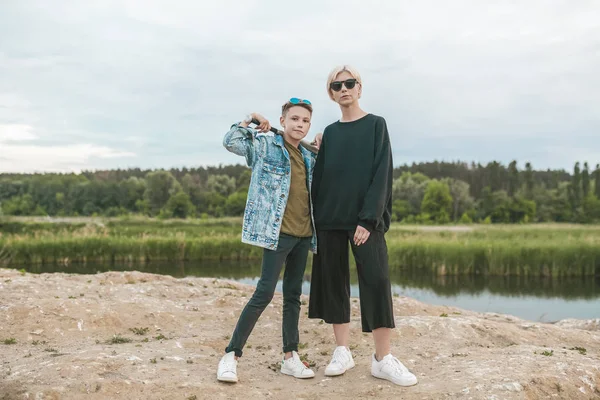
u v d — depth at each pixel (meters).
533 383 3.52
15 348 4.46
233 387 3.46
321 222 3.78
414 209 79.19
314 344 4.95
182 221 39.97
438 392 3.39
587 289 13.97
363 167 3.66
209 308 6.24
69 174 88.31
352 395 3.42
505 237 24.16
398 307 6.85
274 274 3.59
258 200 3.59
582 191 79.94
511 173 93.12
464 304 11.90
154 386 3.34
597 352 5.19
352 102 3.79
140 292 6.83
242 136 3.66
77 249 18.83
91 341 4.75
